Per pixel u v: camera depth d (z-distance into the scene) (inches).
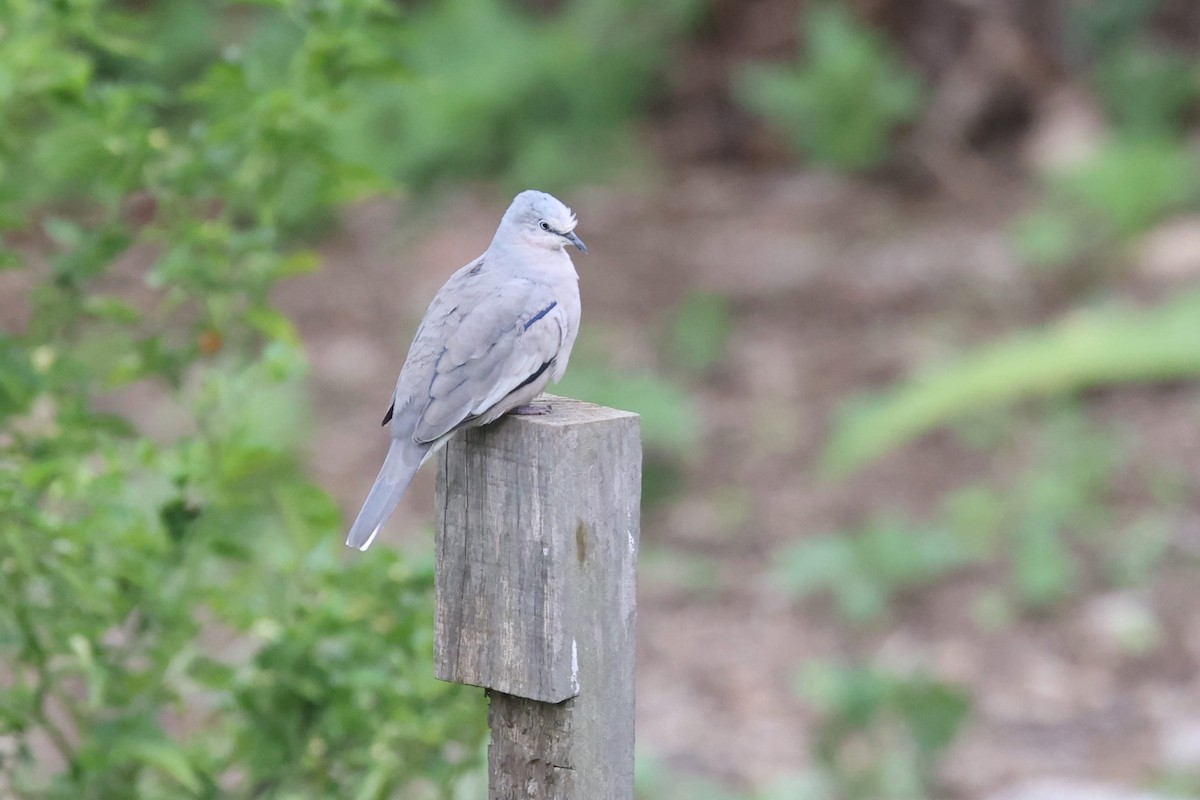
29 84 266.7
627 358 757.9
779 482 652.1
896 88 978.7
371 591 270.5
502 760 221.5
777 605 563.8
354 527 219.1
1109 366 644.7
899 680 435.5
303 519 271.9
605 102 1019.3
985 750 464.4
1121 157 863.1
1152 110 943.7
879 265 852.0
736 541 611.2
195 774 270.4
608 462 211.9
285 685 264.2
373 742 263.1
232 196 283.0
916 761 429.1
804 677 511.8
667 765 458.9
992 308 786.8
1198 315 657.6
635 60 1033.5
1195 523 588.4
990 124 997.8
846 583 558.9
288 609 268.5
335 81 281.1
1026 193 931.3
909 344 757.9
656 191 973.2
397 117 971.9
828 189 968.9
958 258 852.0
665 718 491.2
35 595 265.1
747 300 817.5
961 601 555.2
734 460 670.5
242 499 270.1
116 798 267.4
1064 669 511.5
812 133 989.2
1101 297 770.8
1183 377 705.0
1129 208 829.8
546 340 237.6
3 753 266.5
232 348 285.3
